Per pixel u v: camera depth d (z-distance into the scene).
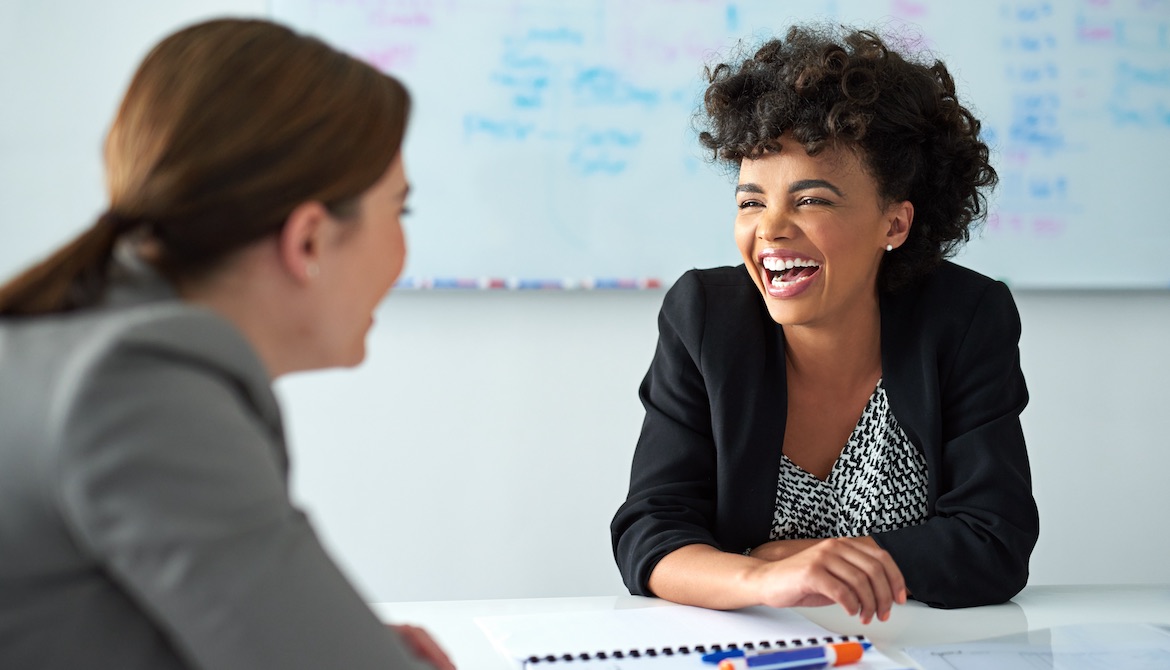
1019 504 1.07
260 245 0.57
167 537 0.46
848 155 1.05
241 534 0.48
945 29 2.20
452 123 2.15
